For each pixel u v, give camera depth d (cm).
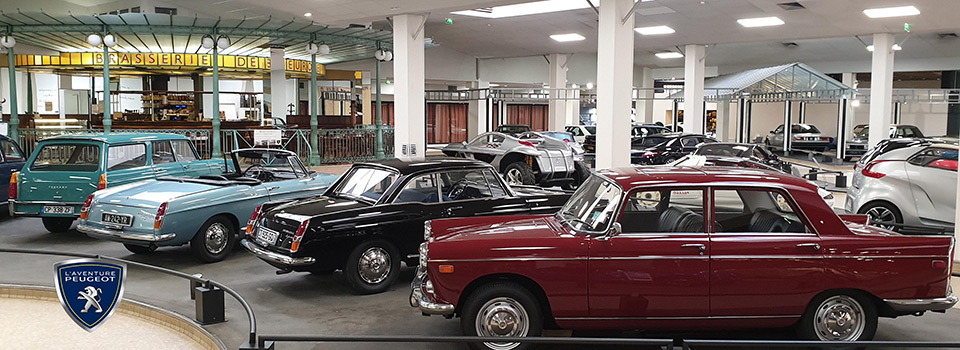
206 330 610
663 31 2559
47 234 1083
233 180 959
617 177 566
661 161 2094
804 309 528
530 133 1991
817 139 3183
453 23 2736
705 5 2105
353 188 816
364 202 776
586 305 528
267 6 1670
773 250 522
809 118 3922
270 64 2383
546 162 1659
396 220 752
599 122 1378
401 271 862
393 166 795
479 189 816
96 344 605
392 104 4034
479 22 2688
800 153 3228
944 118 3581
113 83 3070
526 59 3953
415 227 764
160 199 838
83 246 991
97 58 2317
